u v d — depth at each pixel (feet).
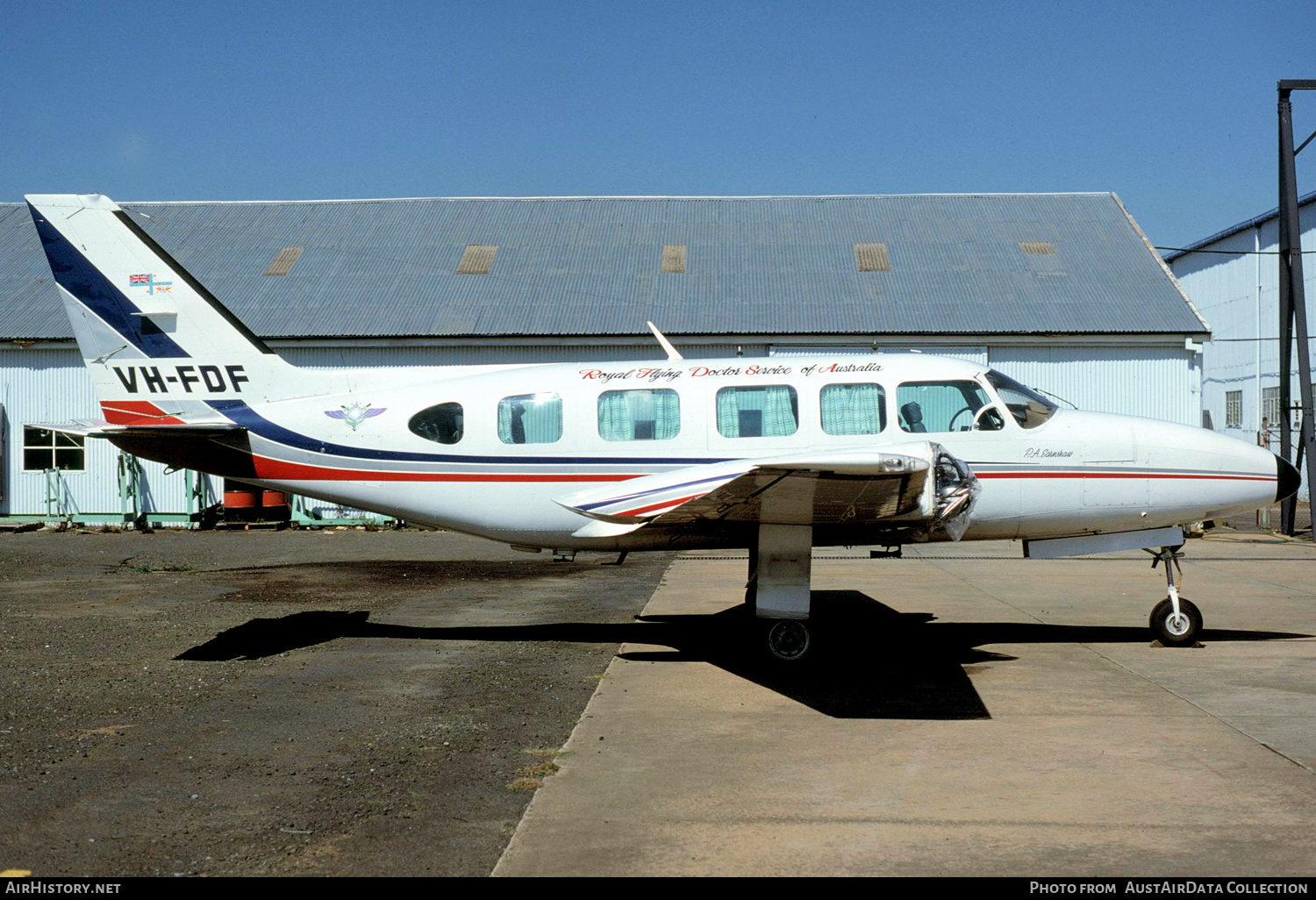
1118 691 23.36
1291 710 21.57
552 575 45.32
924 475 23.43
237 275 75.97
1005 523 29.30
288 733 20.21
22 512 70.79
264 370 31.81
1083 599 37.32
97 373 32.07
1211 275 117.19
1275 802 15.99
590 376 30.25
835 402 29.22
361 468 30.91
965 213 83.20
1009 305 69.56
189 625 32.60
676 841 14.58
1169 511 29.04
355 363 69.26
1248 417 106.63
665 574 45.60
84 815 15.70
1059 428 29.30
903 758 18.51
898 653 27.96
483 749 19.16
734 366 29.94
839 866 13.70
